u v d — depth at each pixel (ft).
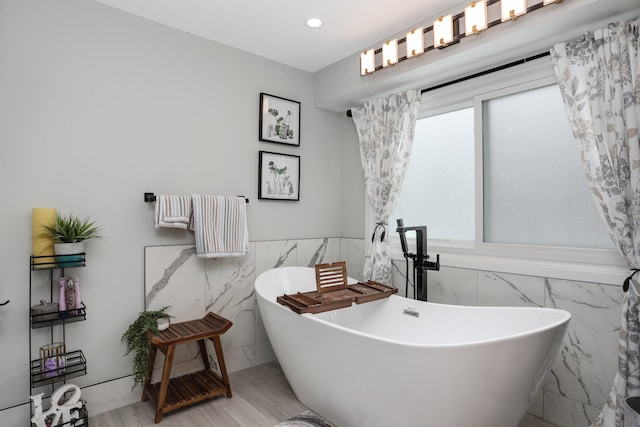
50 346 6.15
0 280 6.03
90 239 6.89
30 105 6.32
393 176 9.15
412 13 7.41
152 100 7.69
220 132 8.70
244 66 9.14
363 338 5.37
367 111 10.00
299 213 10.30
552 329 5.03
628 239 5.65
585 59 6.17
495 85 7.81
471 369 4.74
